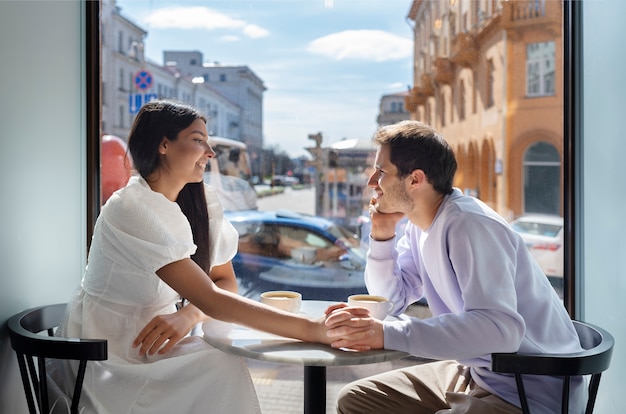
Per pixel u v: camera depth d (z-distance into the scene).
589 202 2.01
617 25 1.82
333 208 3.62
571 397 1.44
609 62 1.87
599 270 1.94
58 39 1.96
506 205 3.04
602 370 1.29
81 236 2.12
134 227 1.52
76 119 2.08
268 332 1.41
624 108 1.77
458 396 1.46
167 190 1.67
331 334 1.32
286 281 3.49
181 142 1.64
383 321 1.38
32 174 1.81
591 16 1.98
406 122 1.59
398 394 1.61
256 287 3.52
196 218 1.76
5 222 1.67
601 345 1.34
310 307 1.73
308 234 3.60
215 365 1.47
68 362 1.55
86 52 2.14
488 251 1.37
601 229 1.93
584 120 2.04
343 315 1.33
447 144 1.54
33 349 1.38
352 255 3.57
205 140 1.69
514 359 1.24
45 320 1.72
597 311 1.95
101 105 2.20
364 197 3.65
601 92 1.92
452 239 1.40
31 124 1.80
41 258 1.85
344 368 2.67
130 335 1.55
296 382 2.71
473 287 1.34
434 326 1.32
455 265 1.39
